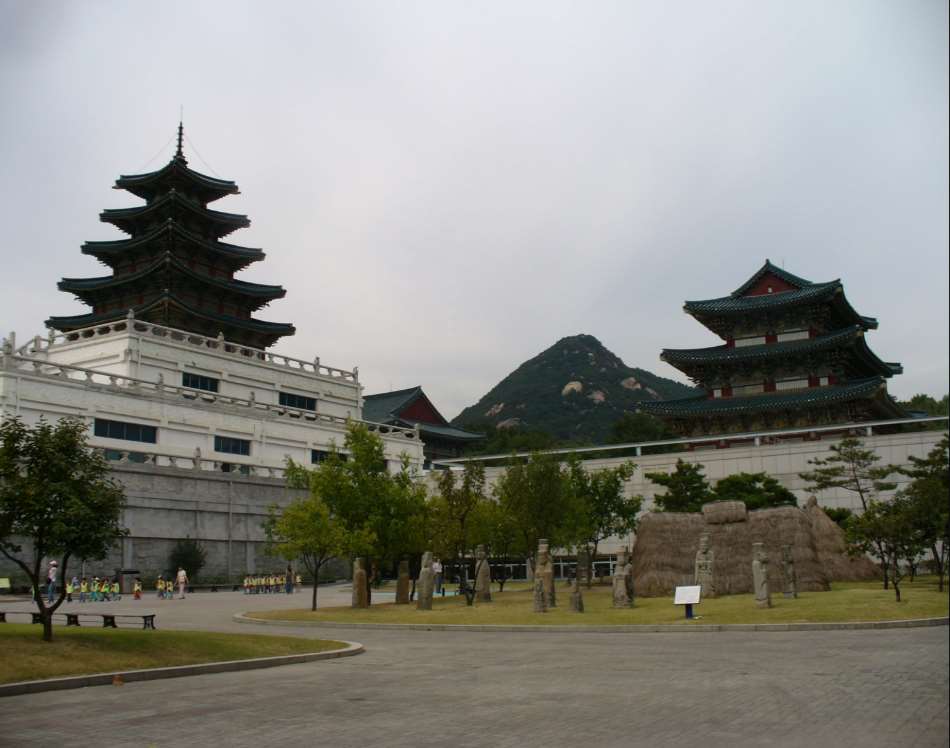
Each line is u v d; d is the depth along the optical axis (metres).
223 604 56.53
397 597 55.47
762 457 83.88
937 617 35.72
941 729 15.62
